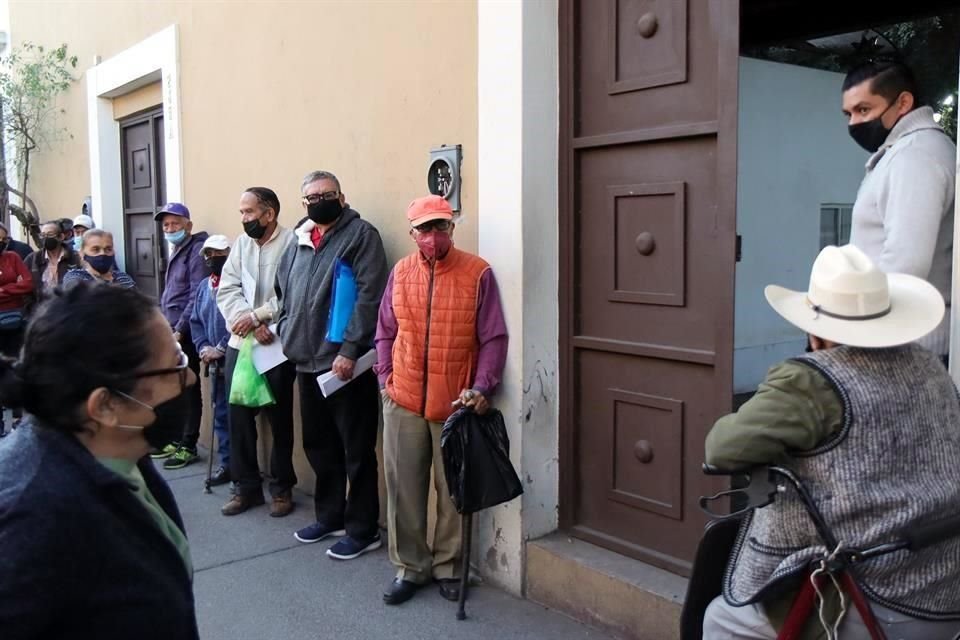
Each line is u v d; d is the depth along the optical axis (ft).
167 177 20.01
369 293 12.49
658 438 10.33
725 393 9.47
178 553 4.74
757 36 14.28
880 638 5.47
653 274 10.23
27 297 20.76
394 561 11.68
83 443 4.48
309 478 15.93
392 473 11.53
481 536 11.89
